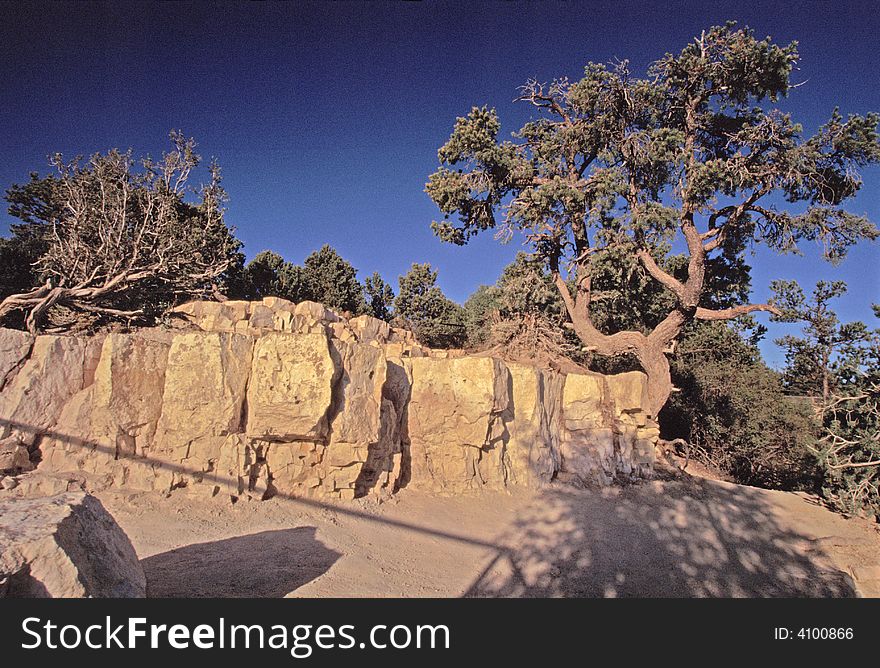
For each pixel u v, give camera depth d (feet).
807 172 64.23
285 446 31.12
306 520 28.12
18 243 80.28
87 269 62.44
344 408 31.76
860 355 51.65
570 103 77.61
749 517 45.16
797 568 33.91
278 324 45.09
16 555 11.30
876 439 44.52
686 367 88.07
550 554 31.12
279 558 22.57
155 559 20.43
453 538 31.19
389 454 37.01
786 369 91.91
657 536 37.60
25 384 26.48
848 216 62.03
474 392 40.11
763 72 67.46
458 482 40.01
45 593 11.58
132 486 26.55
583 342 80.38
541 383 49.06
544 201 70.74
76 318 57.57
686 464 73.05
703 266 67.31
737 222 71.97
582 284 78.07
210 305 50.21
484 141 74.28
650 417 68.03
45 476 24.84
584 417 53.98
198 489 27.37
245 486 28.86
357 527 29.09
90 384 28.96
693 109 73.92
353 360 32.96
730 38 68.64
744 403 82.74
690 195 65.05
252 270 108.99
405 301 130.21
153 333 34.14
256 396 29.32
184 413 28.40
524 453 45.39
